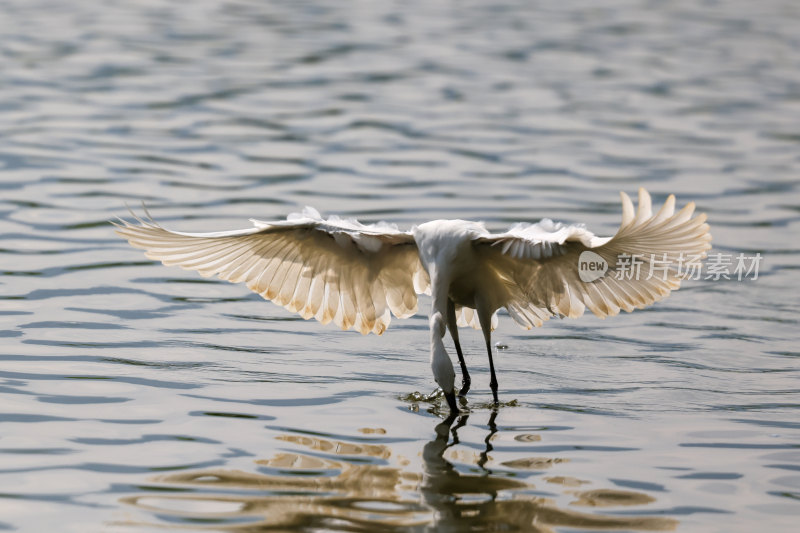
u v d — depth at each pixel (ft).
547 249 30.83
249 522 24.80
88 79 86.99
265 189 60.44
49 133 70.95
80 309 42.16
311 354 38.70
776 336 41.47
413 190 60.75
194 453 29.01
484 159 67.87
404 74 91.30
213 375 35.83
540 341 41.37
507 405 34.24
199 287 46.26
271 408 32.96
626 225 28.09
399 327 42.52
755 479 28.02
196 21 114.01
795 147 72.08
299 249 35.27
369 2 128.47
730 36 112.16
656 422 32.58
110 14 117.08
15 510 25.17
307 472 27.91
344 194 59.72
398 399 34.42
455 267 33.65
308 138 72.18
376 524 24.85
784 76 93.97
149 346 38.52
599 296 33.50
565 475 28.12
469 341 41.52
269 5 125.80
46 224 53.31
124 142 69.72
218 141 70.90
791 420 32.73
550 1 132.98
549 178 63.87
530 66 95.50
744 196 60.80
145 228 32.94
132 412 32.01
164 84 86.17
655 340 41.22
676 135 74.74
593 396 35.14
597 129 75.87
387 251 35.68
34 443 29.30
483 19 118.32
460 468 28.48
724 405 34.19
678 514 25.73
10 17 113.09
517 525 24.95
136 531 24.23
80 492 26.25
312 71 91.71
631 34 111.65
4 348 37.40
